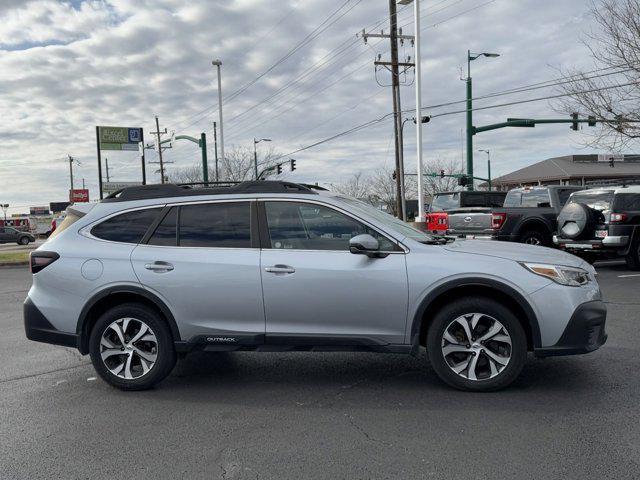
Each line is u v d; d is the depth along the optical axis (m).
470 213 13.95
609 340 6.37
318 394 4.86
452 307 4.68
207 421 4.31
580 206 12.33
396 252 4.76
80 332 5.07
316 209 4.95
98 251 5.09
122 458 3.70
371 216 4.93
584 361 5.57
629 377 5.05
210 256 4.91
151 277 4.94
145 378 5.02
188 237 5.06
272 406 4.60
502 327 4.62
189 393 4.98
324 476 3.38
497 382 4.67
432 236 5.34
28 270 18.38
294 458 3.63
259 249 4.91
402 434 3.95
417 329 4.69
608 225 12.09
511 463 3.47
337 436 3.96
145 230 5.14
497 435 3.88
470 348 4.70
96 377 5.57
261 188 5.08
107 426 4.26
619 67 17.55
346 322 4.77
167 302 4.93
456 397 4.66
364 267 4.71
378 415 4.32
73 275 5.05
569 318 4.52
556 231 13.79
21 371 5.84
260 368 5.70
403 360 5.84
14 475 3.49
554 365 5.45
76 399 4.90
